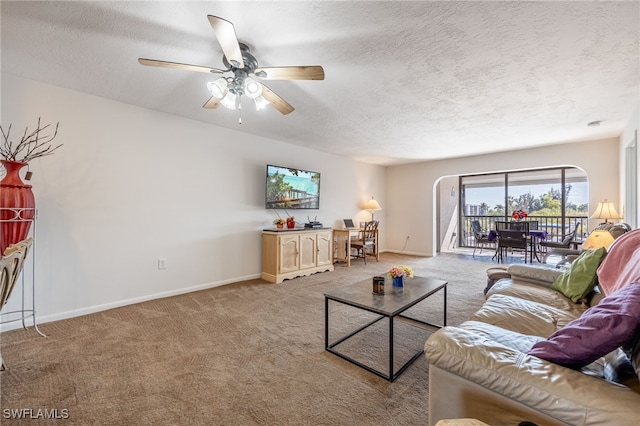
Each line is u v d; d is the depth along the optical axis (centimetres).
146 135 322
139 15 167
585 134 420
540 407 82
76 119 275
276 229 435
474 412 97
